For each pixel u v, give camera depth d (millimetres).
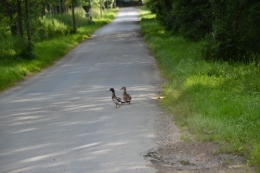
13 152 10758
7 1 37156
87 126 13016
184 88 16875
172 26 47625
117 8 146875
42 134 12320
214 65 21141
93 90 19406
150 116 14031
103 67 27625
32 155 10430
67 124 13375
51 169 9375
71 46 42875
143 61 30000
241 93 15211
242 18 24812
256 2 24625
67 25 61250
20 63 28000
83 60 32406
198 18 34812
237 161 9477
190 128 11945
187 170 9078
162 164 9492
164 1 50031
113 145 10961
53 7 73062
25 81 23812
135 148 10656
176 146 10672
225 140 10758
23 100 17938
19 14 34094
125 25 75688
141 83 20875
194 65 22078
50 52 35031
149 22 71562
